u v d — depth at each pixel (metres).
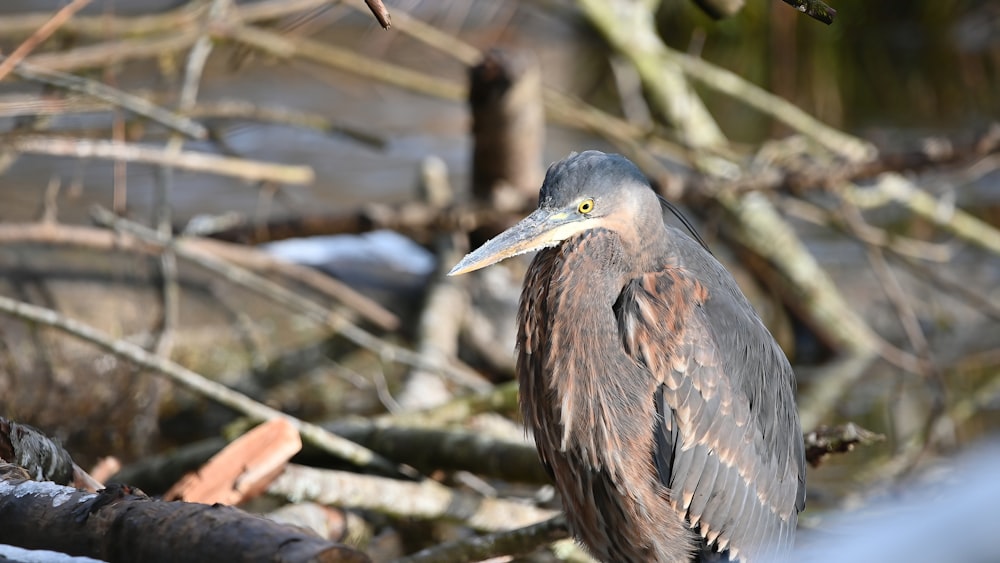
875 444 10.77
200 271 12.50
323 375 12.01
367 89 19.86
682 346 6.44
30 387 10.46
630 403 6.48
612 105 19.81
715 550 6.76
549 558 8.54
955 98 20.31
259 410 9.06
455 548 7.37
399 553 8.68
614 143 13.93
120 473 8.88
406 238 13.77
